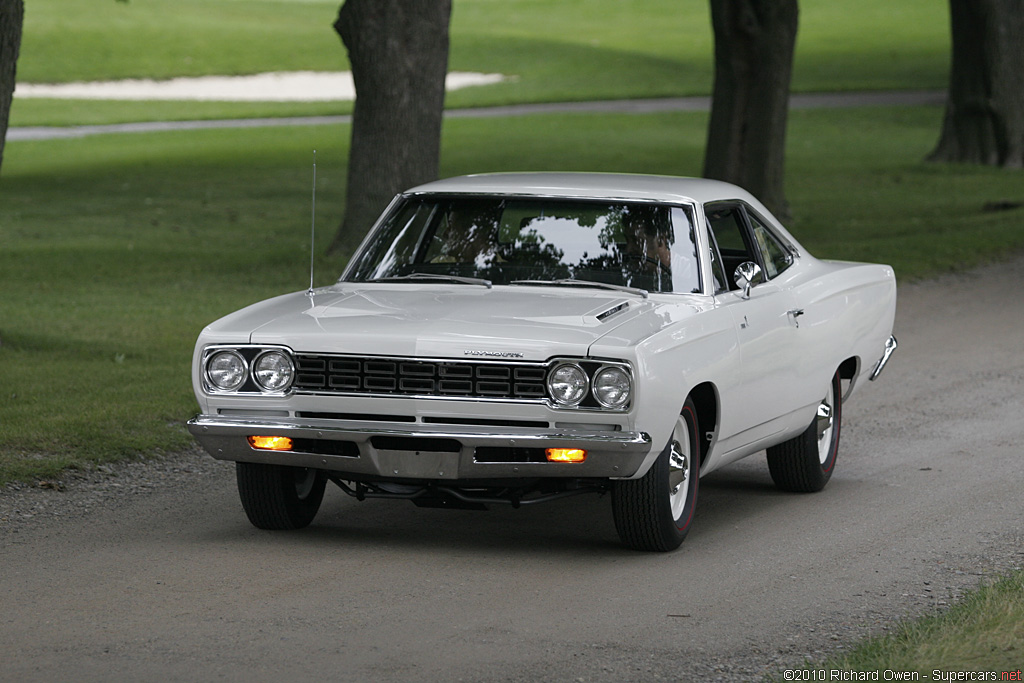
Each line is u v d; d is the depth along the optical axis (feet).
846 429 109.50
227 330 69.62
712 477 94.17
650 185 80.02
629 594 64.03
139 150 423.64
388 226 81.30
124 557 69.92
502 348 65.26
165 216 290.56
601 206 78.23
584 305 71.00
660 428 66.54
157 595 63.05
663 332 67.46
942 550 72.84
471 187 81.00
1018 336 155.74
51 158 403.75
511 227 78.43
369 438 66.80
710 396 73.36
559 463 65.46
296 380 67.92
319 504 78.33
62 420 100.68
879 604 62.69
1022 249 232.12
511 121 492.54
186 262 219.61
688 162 376.27
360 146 211.82
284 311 72.69
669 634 57.93
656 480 68.64
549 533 76.54
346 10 208.74
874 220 278.87
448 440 66.13
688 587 65.41
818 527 78.43
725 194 82.48
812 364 83.76
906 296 188.14
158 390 115.24
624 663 54.08
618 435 64.44
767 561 70.49
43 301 174.91
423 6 208.23
